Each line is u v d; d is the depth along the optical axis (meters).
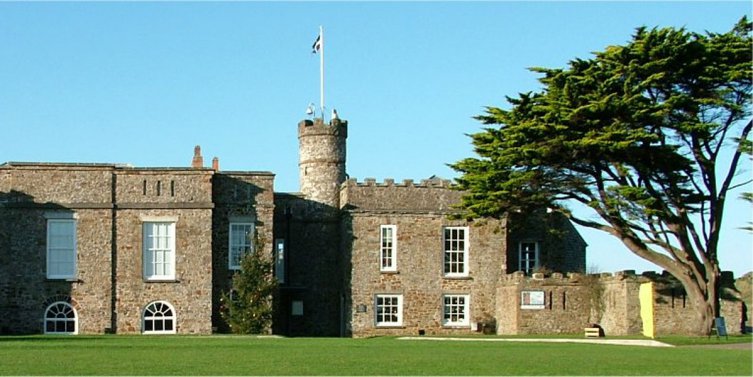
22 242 54.41
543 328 55.97
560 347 39.34
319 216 60.28
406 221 58.81
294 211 60.22
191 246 55.16
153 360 31.39
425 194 59.19
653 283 53.22
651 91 48.69
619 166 48.09
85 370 28.22
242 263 54.66
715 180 49.12
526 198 51.34
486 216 52.69
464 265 59.12
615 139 46.62
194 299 54.91
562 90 48.50
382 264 58.53
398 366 29.77
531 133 48.34
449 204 59.22
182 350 36.03
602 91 47.38
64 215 54.72
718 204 49.38
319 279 59.91
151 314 54.78
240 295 54.16
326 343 41.44
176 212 55.22
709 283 49.22
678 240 49.31
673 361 32.19
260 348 37.47
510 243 61.00
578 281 56.44
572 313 56.25
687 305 53.75
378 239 58.53
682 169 48.31
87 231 54.78
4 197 54.47
